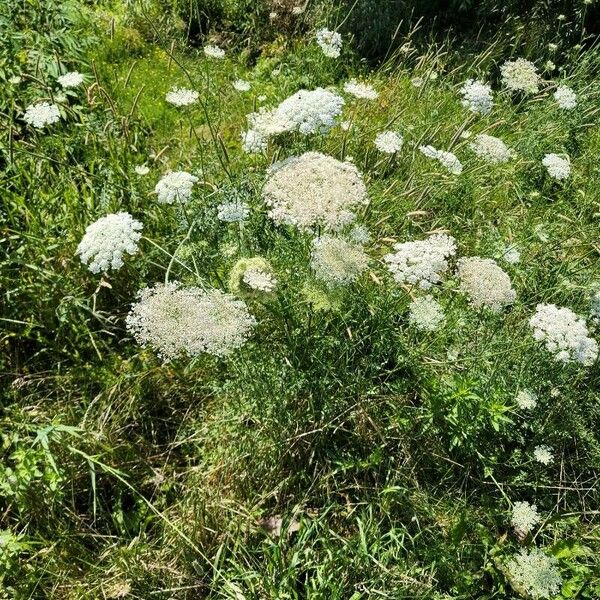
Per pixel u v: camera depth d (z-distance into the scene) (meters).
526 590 0.60
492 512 0.68
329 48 0.98
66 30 1.13
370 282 0.75
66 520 0.65
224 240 0.74
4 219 0.75
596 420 0.78
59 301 0.75
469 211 0.97
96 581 0.60
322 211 0.60
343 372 0.69
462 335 0.77
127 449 0.69
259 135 0.75
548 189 1.08
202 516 0.62
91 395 0.75
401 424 0.70
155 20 1.30
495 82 1.34
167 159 0.96
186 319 0.54
